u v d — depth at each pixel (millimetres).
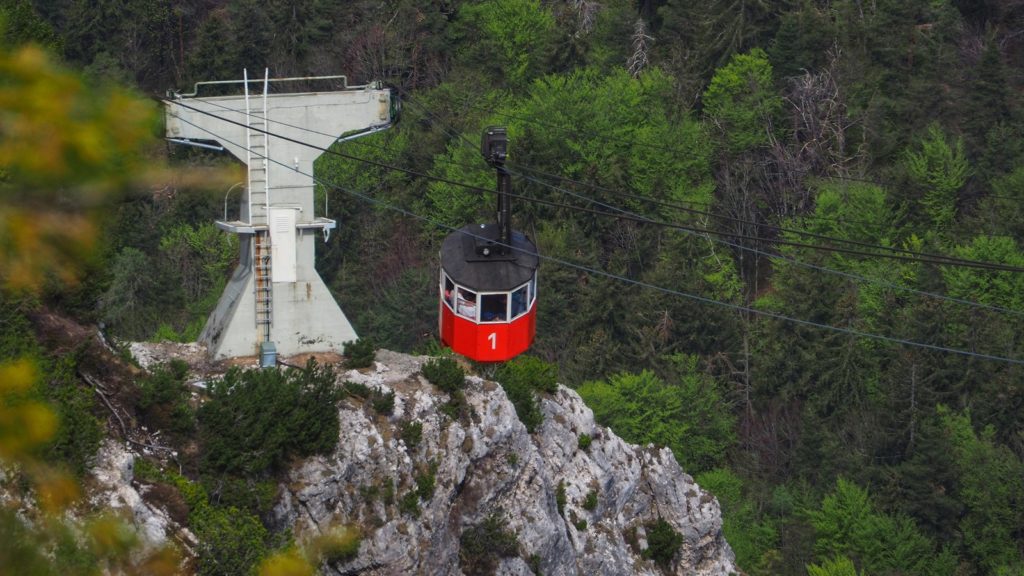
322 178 119375
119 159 13977
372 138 126250
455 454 45406
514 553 46688
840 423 114125
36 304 33750
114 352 41594
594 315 113000
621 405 106625
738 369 117438
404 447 43781
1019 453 110750
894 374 112562
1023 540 104188
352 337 47781
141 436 39125
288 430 41344
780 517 107188
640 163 130000
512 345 42000
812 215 130500
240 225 46125
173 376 42719
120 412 38844
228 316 46594
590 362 111000
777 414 115188
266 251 46219
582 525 51719
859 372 115062
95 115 13875
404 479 43281
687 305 114875
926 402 111188
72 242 13828
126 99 14102
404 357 48969
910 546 102188
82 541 14680
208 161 90062
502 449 47719
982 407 111875
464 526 46156
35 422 14398
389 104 47375
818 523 103750
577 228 120438
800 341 116312
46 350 35844
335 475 41688
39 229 13656
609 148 130000
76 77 13969
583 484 53062
